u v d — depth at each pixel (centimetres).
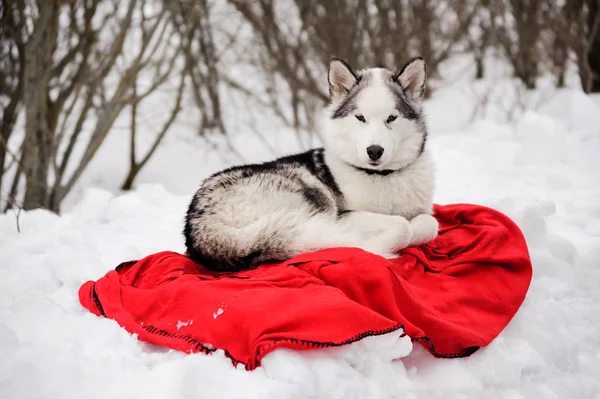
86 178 1052
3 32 720
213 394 259
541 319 378
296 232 375
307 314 289
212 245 382
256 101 1345
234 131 1283
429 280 376
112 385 267
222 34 1316
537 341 357
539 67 1416
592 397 334
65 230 550
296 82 1102
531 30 1191
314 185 429
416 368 315
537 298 405
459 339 322
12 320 328
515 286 380
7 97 805
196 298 318
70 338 313
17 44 721
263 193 399
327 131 448
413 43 1175
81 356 293
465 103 1262
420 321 322
